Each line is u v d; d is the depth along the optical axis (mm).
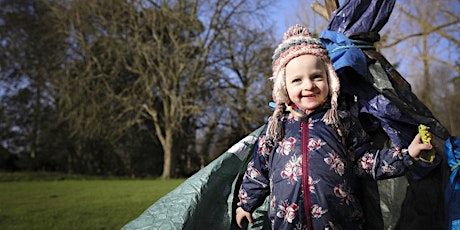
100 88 25000
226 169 2492
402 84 2658
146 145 29641
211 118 24672
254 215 2438
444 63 10781
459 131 22531
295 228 2086
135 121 24906
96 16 24359
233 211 2482
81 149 28969
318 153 2100
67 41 25359
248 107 23609
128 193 14742
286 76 2242
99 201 12266
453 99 22688
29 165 29672
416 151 2061
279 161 2180
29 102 29938
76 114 24500
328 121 2156
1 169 29422
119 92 25984
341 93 2414
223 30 24219
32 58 28750
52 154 29766
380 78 2490
